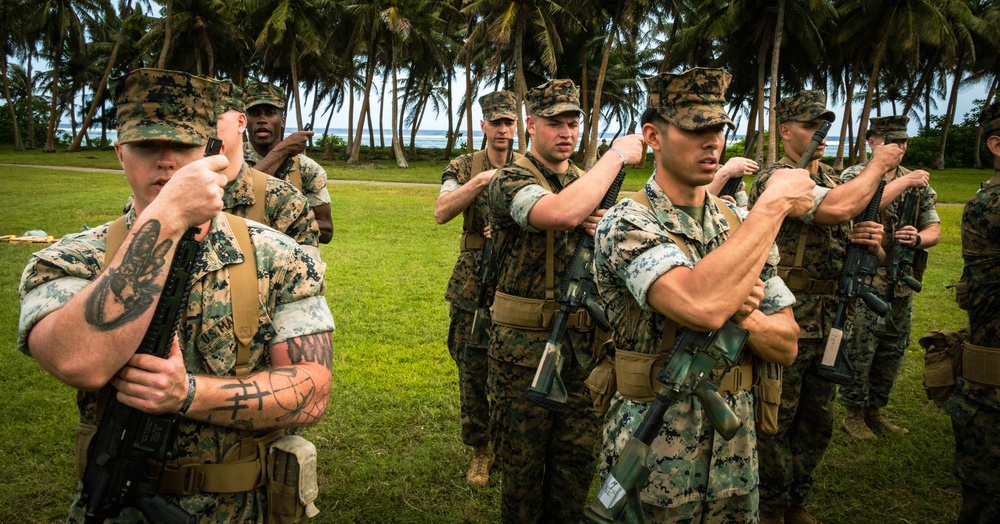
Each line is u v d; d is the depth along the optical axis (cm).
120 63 5003
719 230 228
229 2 4238
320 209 385
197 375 161
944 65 4009
